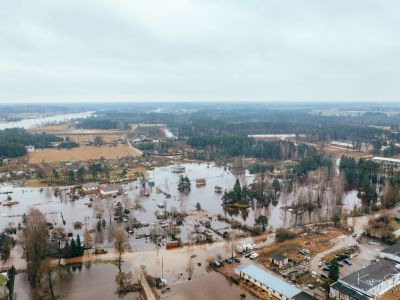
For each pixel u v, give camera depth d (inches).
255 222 5590.6
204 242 4877.0
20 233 5123.0
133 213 6146.7
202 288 3715.6
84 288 3722.9
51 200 7017.7
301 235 5128.0
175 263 4271.7
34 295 3597.4
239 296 3575.3
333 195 7057.1
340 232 5236.2
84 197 7219.5
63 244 4650.6
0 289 3649.1
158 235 5083.7
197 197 7268.7
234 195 6692.9
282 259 4178.2
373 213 6092.5
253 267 4008.4
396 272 3806.6
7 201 6889.8
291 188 7696.9
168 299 3518.7
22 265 4256.9
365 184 7052.2
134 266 4192.9
